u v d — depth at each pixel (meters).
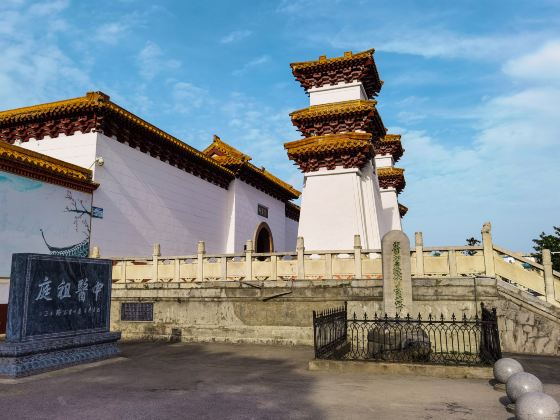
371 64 27.98
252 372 11.48
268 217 42.38
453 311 15.54
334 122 27.59
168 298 19.05
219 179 34.47
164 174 28.00
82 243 21.09
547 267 15.11
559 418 6.33
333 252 17.61
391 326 12.37
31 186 18.88
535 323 14.72
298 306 17.44
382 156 40.56
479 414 7.57
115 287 19.86
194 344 17.53
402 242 14.52
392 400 8.48
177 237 28.70
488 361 11.50
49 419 7.32
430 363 11.25
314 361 11.67
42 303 11.38
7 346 10.58
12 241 17.89
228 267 18.77
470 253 16.12
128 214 24.36
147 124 25.02
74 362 12.08
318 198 26.75
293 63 28.83
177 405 8.14
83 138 22.59
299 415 7.48
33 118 22.94
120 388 9.56
